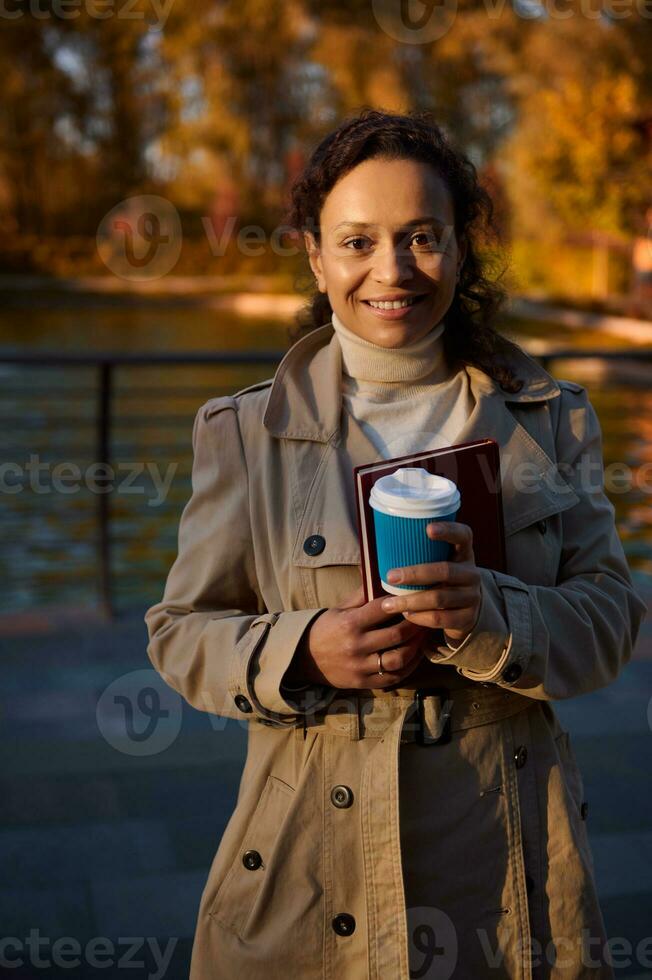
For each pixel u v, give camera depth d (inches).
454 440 60.6
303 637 55.3
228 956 58.4
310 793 57.6
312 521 58.6
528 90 1027.3
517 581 55.7
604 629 59.1
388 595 52.4
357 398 61.5
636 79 908.0
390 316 58.2
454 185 59.1
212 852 111.4
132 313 1049.5
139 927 98.8
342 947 56.7
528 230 1000.2
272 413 60.7
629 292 989.2
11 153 1362.0
